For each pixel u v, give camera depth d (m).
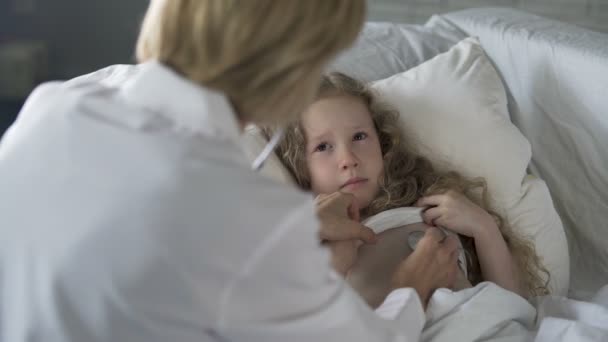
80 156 0.64
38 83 3.19
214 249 0.60
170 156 0.61
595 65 1.40
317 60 0.64
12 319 0.64
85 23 3.20
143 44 0.71
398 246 1.21
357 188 1.27
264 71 0.64
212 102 0.65
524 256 1.31
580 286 1.45
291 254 0.62
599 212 1.45
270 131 1.33
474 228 1.23
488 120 1.39
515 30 1.63
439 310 1.04
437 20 1.85
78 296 0.61
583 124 1.45
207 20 0.63
